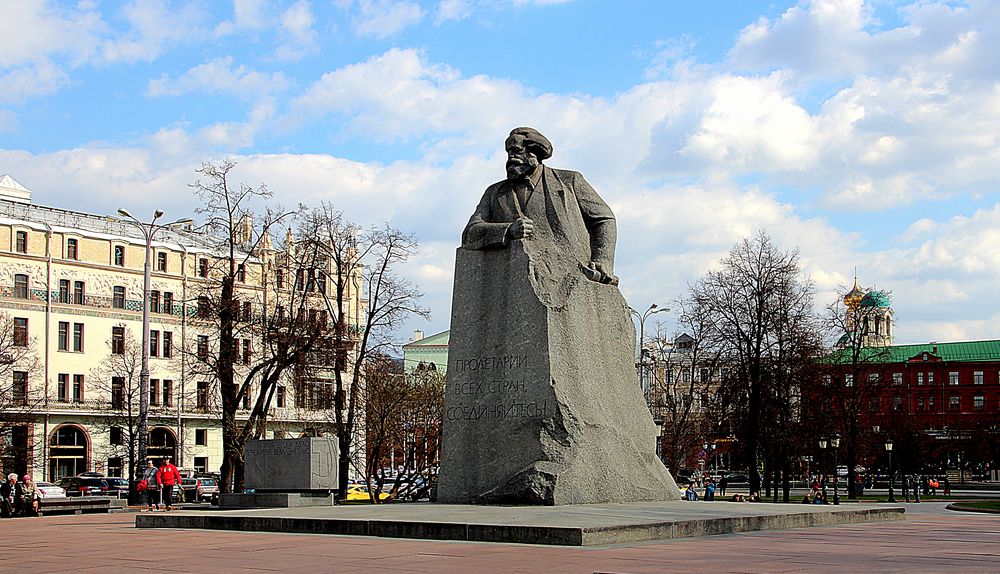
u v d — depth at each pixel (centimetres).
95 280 8119
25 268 7731
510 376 2070
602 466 2050
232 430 4612
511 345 2078
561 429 2014
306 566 1181
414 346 11731
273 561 1239
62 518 2939
